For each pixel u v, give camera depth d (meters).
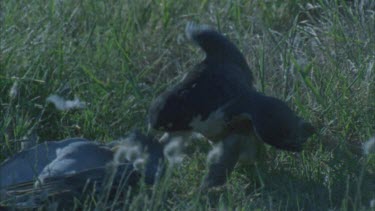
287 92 15.45
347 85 15.16
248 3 18.28
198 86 12.59
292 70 15.60
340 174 13.38
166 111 12.44
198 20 17.72
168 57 17.08
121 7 17.84
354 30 16.47
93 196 12.05
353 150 14.06
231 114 12.45
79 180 12.56
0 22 16.67
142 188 11.28
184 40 17.20
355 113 14.75
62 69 15.64
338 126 14.69
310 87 14.75
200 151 13.95
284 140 12.42
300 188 13.27
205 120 12.48
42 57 15.69
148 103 15.23
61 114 15.00
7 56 15.59
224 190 13.01
